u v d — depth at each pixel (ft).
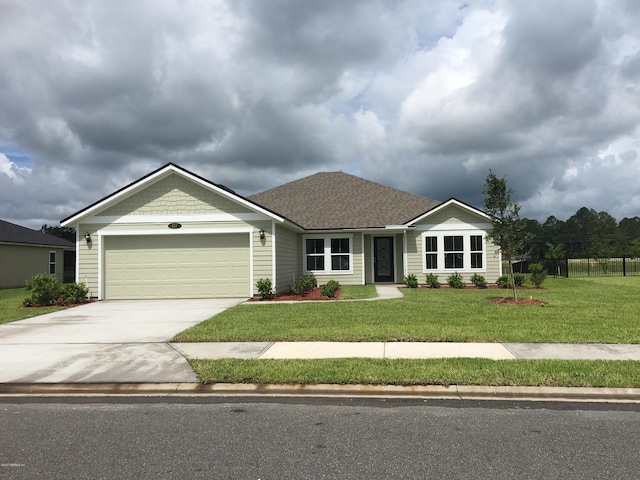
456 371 22.47
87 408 19.31
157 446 15.24
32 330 35.83
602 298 51.21
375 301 49.67
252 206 56.75
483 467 13.44
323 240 75.72
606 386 20.62
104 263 57.72
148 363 25.53
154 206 57.88
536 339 29.19
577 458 14.01
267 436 16.01
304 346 28.58
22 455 14.64
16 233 95.30
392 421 17.35
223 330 33.50
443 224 73.05
